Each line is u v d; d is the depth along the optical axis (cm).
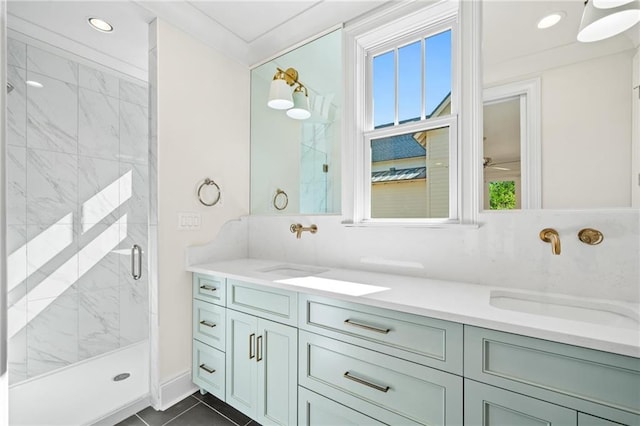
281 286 138
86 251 224
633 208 108
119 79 247
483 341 90
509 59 132
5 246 69
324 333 126
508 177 132
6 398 68
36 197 201
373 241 171
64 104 215
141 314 255
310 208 203
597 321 105
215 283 175
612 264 111
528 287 126
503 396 87
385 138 175
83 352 220
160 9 172
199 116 198
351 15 182
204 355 181
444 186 155
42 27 183
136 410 169
